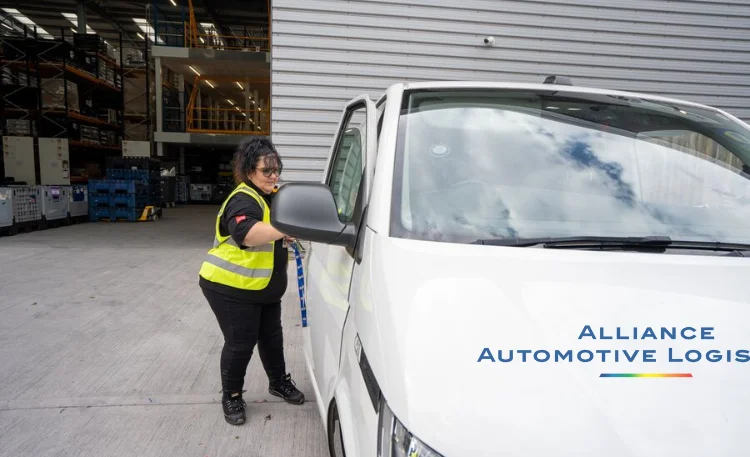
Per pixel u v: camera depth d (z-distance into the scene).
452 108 2.01
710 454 1.07
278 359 3.07
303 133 7.09
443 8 7.11
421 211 1.65
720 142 2.07
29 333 4.24
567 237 1.59
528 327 1.25
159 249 8.55
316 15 6.91
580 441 1.07
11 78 15.80
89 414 2.95
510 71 7.36
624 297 1.32
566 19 7.34
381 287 1.43
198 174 24.05
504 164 1.83
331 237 1.71
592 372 1.18
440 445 1.08
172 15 23.52
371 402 1.33
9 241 9.09
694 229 1.70
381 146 1.85
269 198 2.74
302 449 2.65
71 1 23.31
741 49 7.73
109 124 19.31
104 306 5.06
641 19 7.47
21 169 14.24
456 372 1.17
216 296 2.66
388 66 7.13
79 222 12.73
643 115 2.12
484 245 1.52
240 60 18.95
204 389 3.30
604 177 1.84
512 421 1.10
